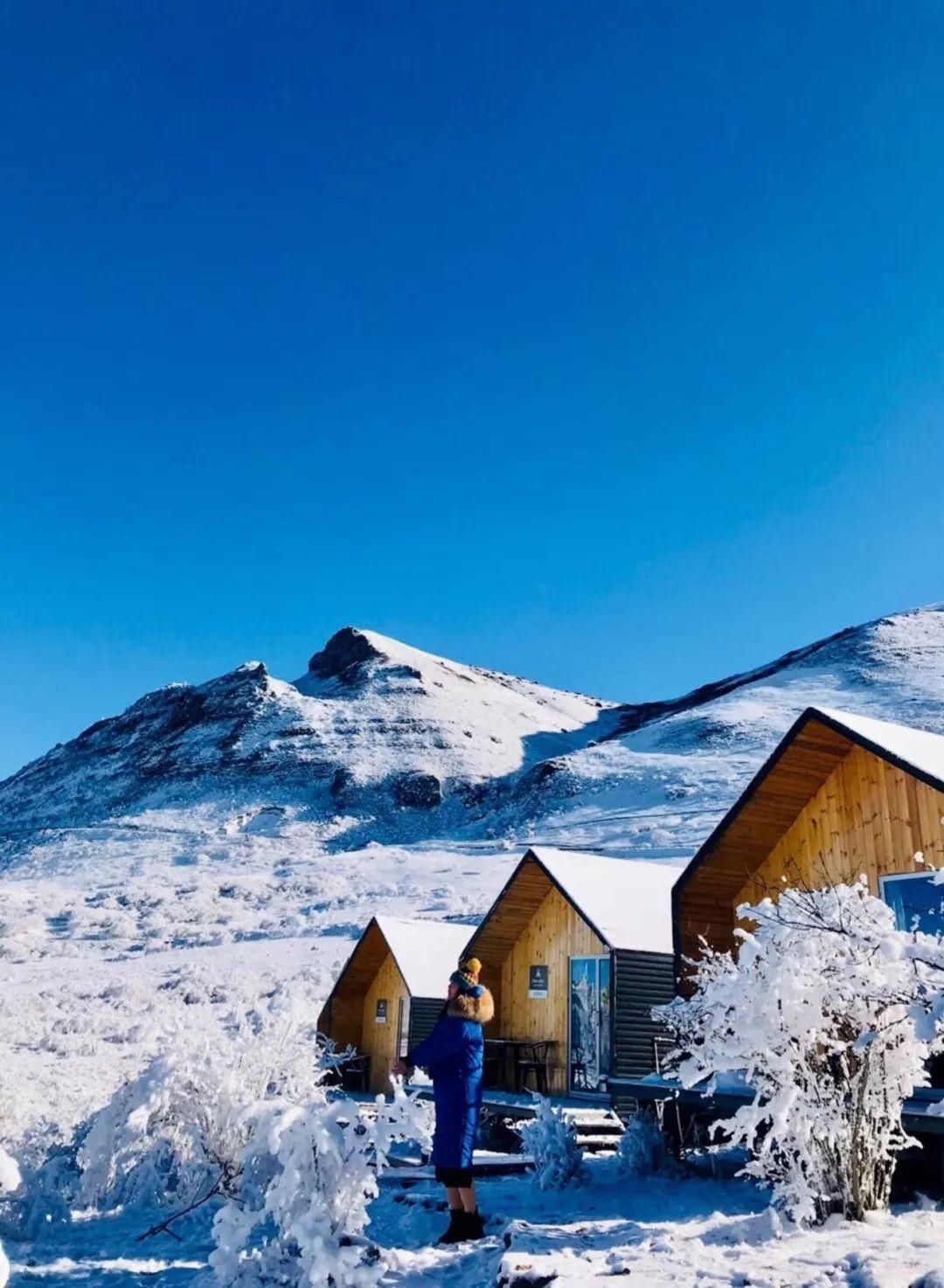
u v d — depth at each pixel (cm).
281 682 17175
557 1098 1536
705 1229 605
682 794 8100
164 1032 841
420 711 14562
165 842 9806
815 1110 598
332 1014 2172
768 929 638
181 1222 747
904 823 1041
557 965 1684
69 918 5616
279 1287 473
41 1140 838
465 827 10006
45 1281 595
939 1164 778
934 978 546
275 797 11569
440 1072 640
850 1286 436
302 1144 481
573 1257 517
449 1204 688
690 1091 927
